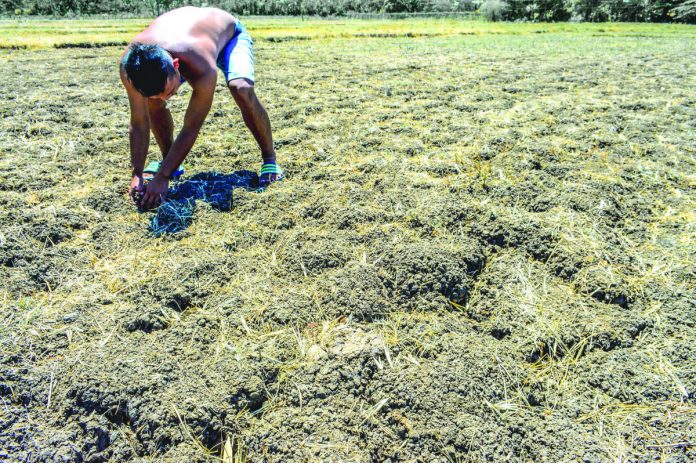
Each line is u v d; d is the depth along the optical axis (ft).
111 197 10.48
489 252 9.36
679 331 7.54
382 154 13.10
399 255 8.75
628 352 7.26
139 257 8.85
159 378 6.46
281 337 7.29
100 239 9.29
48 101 16.99
